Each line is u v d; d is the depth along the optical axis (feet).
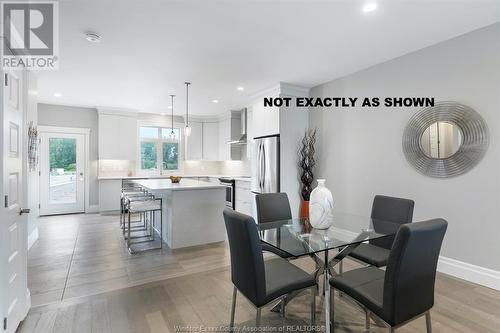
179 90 15.97
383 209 8.80
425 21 8.29
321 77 13.62
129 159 21.58
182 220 12.87
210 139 25.05
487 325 6.65
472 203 8.96
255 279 5.41
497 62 8.39
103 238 14.20
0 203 5.49
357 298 5.53
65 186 20.47
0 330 5.51
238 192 19.75
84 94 16.90
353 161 13.03
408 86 10.74
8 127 5.93
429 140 10.04
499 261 8.40
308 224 8.38
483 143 8.69
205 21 8.27
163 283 9.03
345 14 7.89
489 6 7.47
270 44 9.87
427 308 5.28
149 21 8.25
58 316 7.03
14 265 6.29
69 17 7.93
